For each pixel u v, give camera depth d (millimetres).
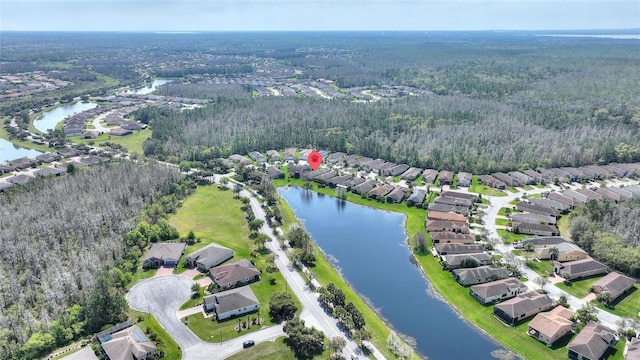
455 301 162875
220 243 199375
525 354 135125
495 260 183875
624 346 134625
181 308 151125
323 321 145125
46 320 136250
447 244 195125
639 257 172750
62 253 179875
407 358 130375
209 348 132250
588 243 193750
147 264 177250
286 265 181625
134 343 128125
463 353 136625
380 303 162625
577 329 143125
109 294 145000
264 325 143375
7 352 127250
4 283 157500
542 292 161500
